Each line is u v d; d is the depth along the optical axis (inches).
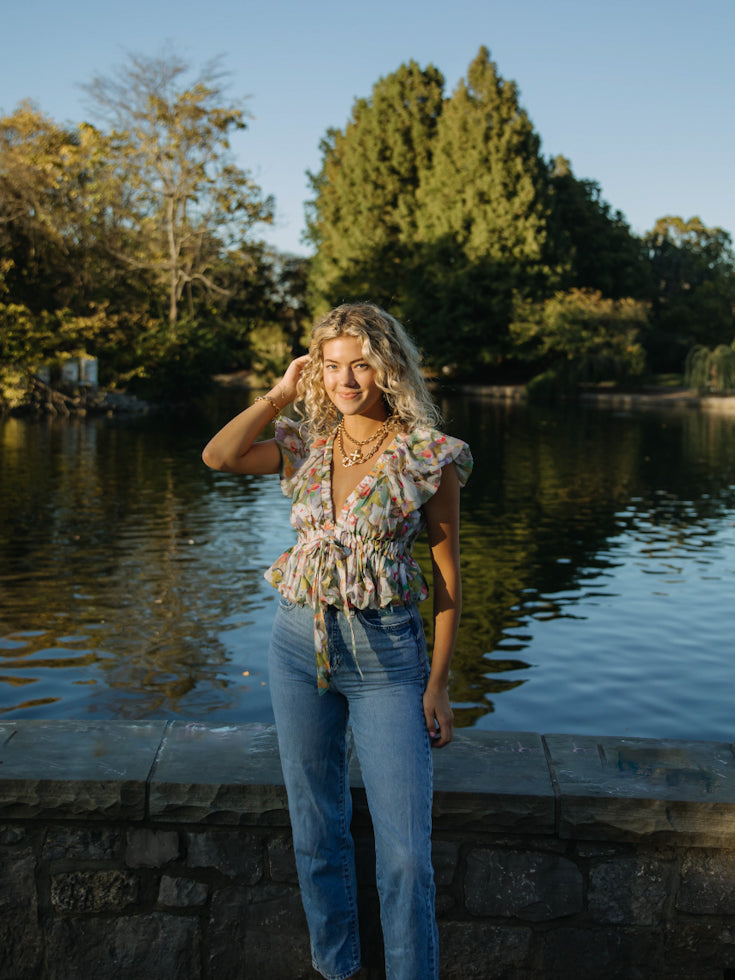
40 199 1422.2
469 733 92.3
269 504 547.8
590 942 83.3
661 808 79.9
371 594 73.7
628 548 426.0
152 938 86.0
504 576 370.6
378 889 76.2
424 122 2034.9
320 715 77.7
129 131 1464.1
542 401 1649.9
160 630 293.3
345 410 76.8
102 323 1430.9
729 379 1626.5
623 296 2097.7
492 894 83.5
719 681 251.8
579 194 2080.5
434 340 1860.2
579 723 224.2
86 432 1058.7
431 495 74.9
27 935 86.4
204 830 84.7
